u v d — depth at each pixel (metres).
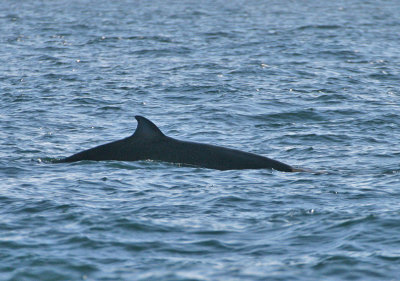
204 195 64.75
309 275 46.28
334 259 48.69
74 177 70.88
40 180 69.94
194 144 76.81
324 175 72.88
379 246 51.00
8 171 73.56
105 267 47.91
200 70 160.62
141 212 59.44
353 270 46.97
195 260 49.06
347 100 123.88
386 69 164.00
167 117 109.88
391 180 70.38
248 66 165.88
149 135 77.38
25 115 109.00
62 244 51.94
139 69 162.50
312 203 62.16
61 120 106.25
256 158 75.94
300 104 119.94
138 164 75.00
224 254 50.22
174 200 63.25
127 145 77.12
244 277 45.88
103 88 136.00
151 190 66.50
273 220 57.41
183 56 186.88
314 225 55.75
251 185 68.31
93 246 51.56
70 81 144.62
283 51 196.62
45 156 82.50
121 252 50.56
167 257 49.62
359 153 84.81
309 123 105.56
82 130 99.94
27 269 47.66
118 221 56.72
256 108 116.69
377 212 58.56
